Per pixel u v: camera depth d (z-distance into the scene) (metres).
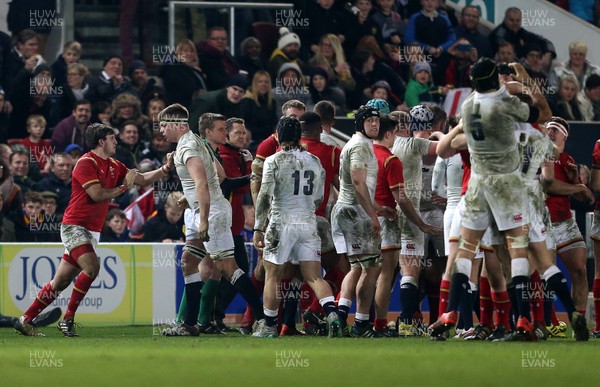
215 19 63.66
